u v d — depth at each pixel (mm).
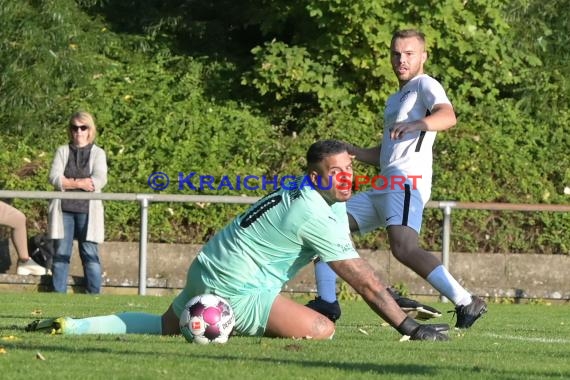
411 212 27891
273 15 56125
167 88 57062
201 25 60844
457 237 48906
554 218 50000
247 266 22562
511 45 56562
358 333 26266
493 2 55219
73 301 37625
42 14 55438
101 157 44125
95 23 59750
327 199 22578
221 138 53438
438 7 53344
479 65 55469
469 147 52438
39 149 53094
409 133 26422
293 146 52312
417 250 27953
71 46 56188
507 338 26375
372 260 46375
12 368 17031
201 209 49812
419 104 27984
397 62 28516
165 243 47594
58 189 43531
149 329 23953
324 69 54562
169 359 18312
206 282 22656
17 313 31641
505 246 49219
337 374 16734
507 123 54781
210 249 22797
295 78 53969
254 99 57062
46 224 49062
